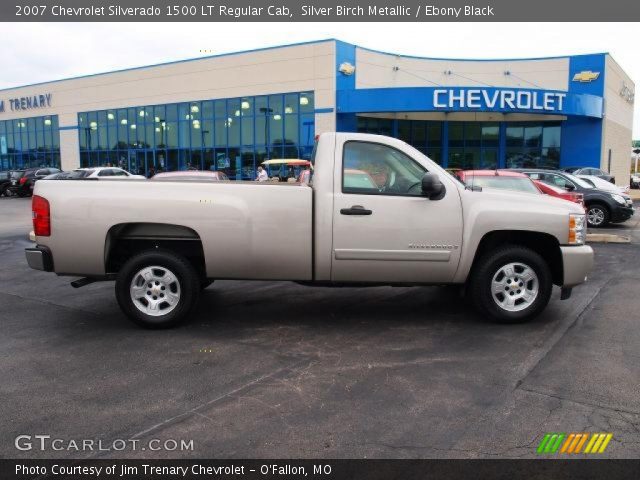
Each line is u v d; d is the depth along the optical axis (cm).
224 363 487
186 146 3491
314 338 558
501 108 2631
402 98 2669
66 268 572
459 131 3183
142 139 3716
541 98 2684
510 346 529
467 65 3266
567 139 3114
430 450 337
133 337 563
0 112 4691
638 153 5897
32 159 4491
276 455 332
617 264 999
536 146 3164
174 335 570
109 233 571
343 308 677
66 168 4222
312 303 703
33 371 470
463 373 461
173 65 3491
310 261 571
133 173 3778
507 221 576
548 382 440
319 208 563
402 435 355
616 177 3600
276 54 3052
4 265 1005
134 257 579
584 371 463
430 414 385
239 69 3203
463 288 644
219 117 3325
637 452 336
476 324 605
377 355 506
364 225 563
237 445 344
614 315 639
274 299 724
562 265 589
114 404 404
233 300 719
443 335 566
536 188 1155
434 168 581
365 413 387
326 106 2895
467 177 1187
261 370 470
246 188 566
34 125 4425
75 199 562
